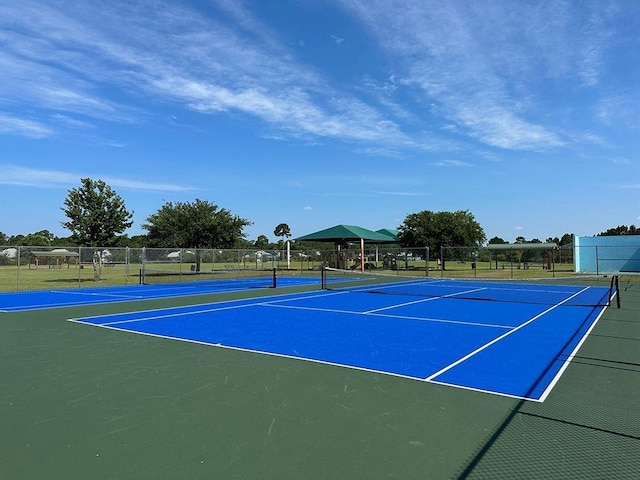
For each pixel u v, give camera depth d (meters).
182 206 39.00
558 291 23.41
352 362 7.80
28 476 3.72
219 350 8.84
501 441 4.41
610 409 5.33
